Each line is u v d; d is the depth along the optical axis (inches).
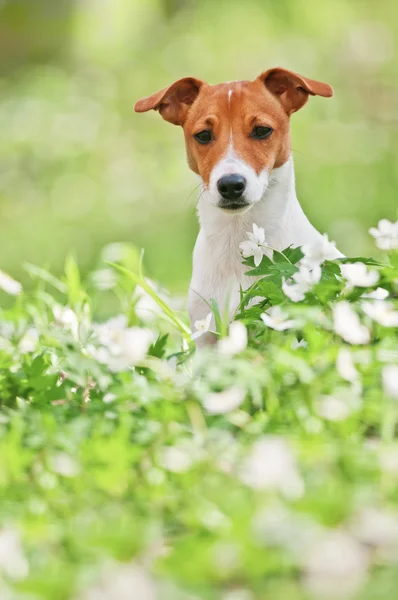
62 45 993.5
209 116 299.3
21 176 749.9
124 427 212.1
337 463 190.9
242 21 934.4
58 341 263.0
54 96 833.5
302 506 172.1
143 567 167.6
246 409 229.1
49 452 205.6
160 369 236.7
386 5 930.7
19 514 187.3
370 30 901.2
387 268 256.2
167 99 321.1
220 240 298.7
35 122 794.8
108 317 365.4
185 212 676.7
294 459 188.9
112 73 916.0
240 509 175.6
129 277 325.1
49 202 710.5
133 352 228.2
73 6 1031.6
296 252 275.9
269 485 175.8
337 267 260.5
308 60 869.8
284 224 300.7
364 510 172.2
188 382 231.0
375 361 224.7
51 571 163.6
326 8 935.0
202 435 208.5
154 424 216.5
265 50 894.4
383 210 660.1
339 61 868.6
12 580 165.3
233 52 896.9
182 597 152.3
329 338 239.8
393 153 731.4
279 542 159.6
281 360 220.7
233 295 296.8
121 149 776.9
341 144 746.8
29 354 270.8
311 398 218.1
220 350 223.6
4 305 515.5
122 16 1040.8
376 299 248.2
